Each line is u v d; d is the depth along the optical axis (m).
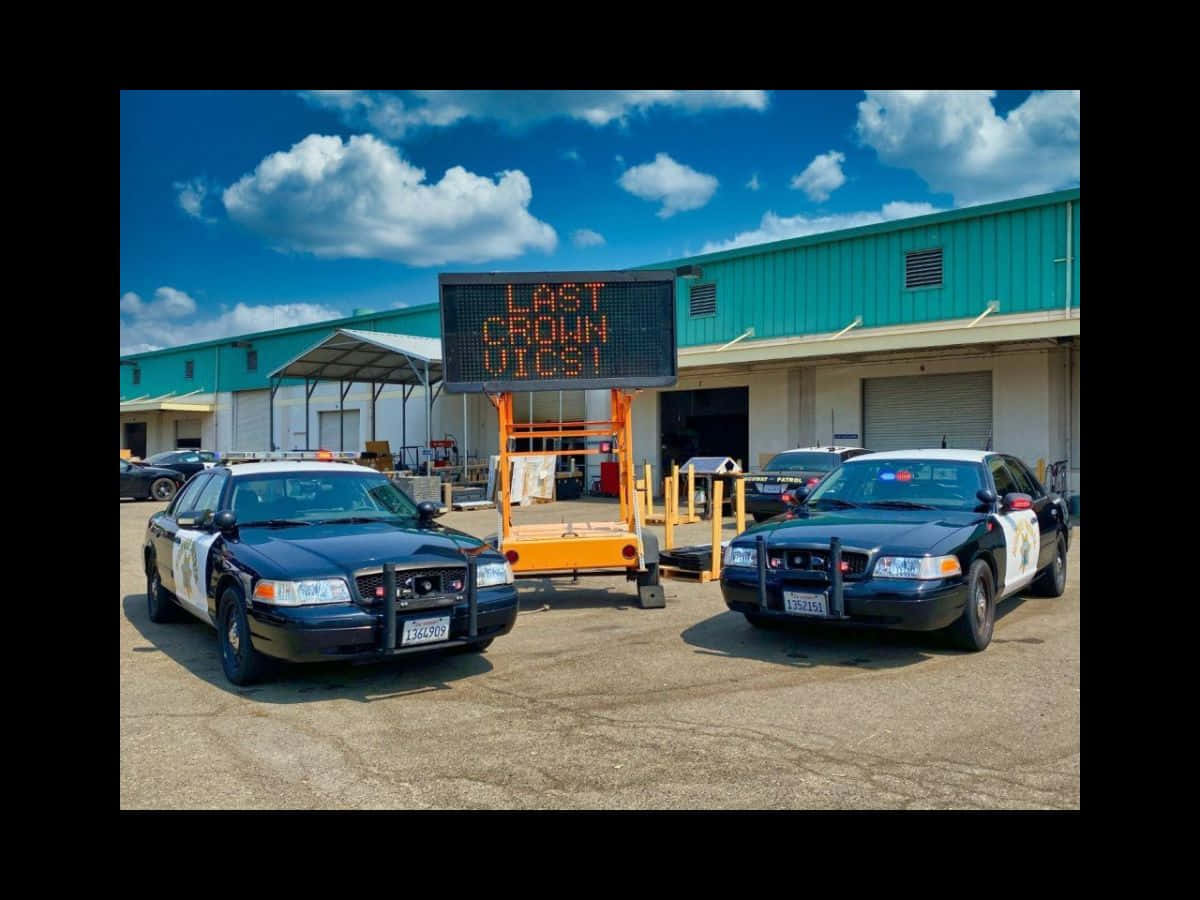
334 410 35.03
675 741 4.73
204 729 4.98
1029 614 8.04
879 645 6.87
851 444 21.42
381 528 6.56
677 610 8.54
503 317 8.23
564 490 24.08
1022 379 18.73
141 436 43.91
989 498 7.21
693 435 25.19
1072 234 18.55
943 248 20.50
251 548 5.93
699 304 25.28
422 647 5.61
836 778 4.21
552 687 5.82
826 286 22.58
